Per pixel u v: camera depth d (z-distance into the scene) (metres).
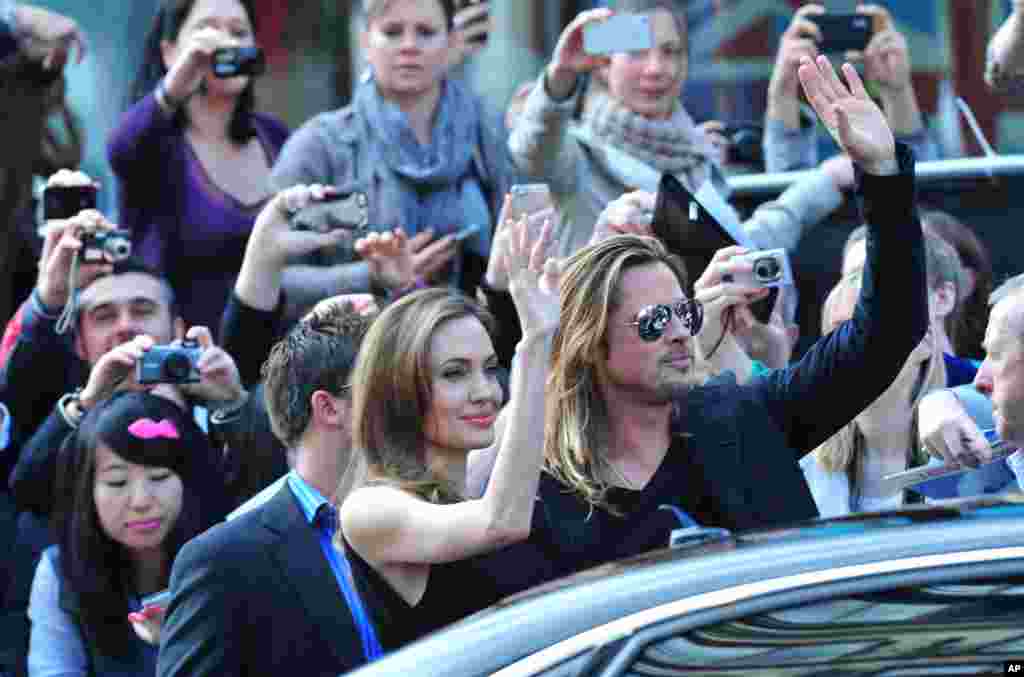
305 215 19.17
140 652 17.81
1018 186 20.64
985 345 14.55
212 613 13.68
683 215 17.55
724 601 10.52
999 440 14.80
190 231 21.70
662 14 21.52
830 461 16.78
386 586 13.34
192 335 18.62
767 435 14.41
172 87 21.45
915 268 14.30
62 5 30.98
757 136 24.58
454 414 13.48
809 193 20.98
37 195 23.00
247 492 17.78
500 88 34.25
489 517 12.91
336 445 14.39
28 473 18.67
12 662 18.62
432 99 21.92
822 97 14.28
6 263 22.38
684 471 14.37
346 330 14.60
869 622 10.33
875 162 14.17
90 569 17.70
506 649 10.62
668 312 14.27
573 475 14.12
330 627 13.76
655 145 21.50
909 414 16.56
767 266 16.52
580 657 10.48
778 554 10.75
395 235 19.55
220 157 22.00
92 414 17.78
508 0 34.47
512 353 18.25
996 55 21.44
